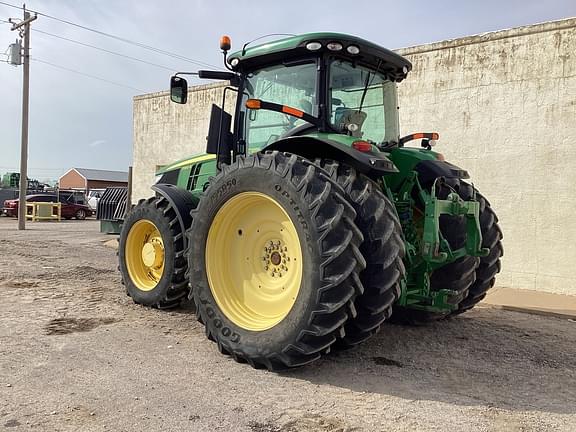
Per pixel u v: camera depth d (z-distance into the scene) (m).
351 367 4.02
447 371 4.01
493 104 7.90
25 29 18.95
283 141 4.15
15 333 4.57
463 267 4.70
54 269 8.25
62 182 67.31
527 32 7.56
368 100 4.84
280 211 4.01
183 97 5.55
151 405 3.17
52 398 3.22
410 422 3.04
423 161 4.66
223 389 3.47
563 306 6.50
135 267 5.98
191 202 5.53
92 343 4.36
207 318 4.22
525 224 7.65
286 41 4.38
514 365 4.20
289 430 2.90
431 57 8.48
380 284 3.71
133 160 14.30
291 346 3.65
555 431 2.97
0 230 17.83
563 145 7.32
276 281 4.07
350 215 3.62
